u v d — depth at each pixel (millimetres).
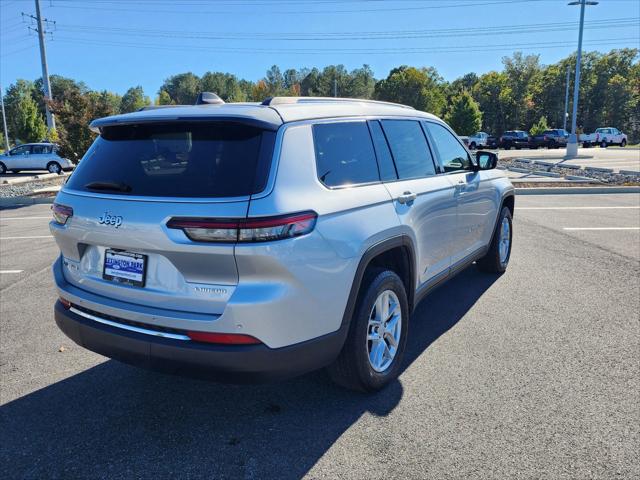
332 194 2852
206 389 3471
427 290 4031
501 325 4438
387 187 3373
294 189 2627
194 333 2545
